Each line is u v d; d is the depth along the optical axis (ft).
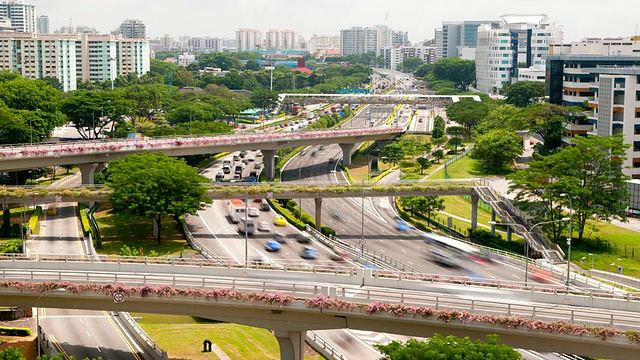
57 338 400.47
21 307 367.04
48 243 590.55
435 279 374.02
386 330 333.01
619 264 532.32
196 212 642.63
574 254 555.69
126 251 530.68
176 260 428.15
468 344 276.62
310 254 556.10
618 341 297.12
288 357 351.67
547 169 601.21
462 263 532.32
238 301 342.03
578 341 305.53
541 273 499.51
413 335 329.93
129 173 613.11
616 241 580.71
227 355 385.91
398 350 276.82
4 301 366.02
